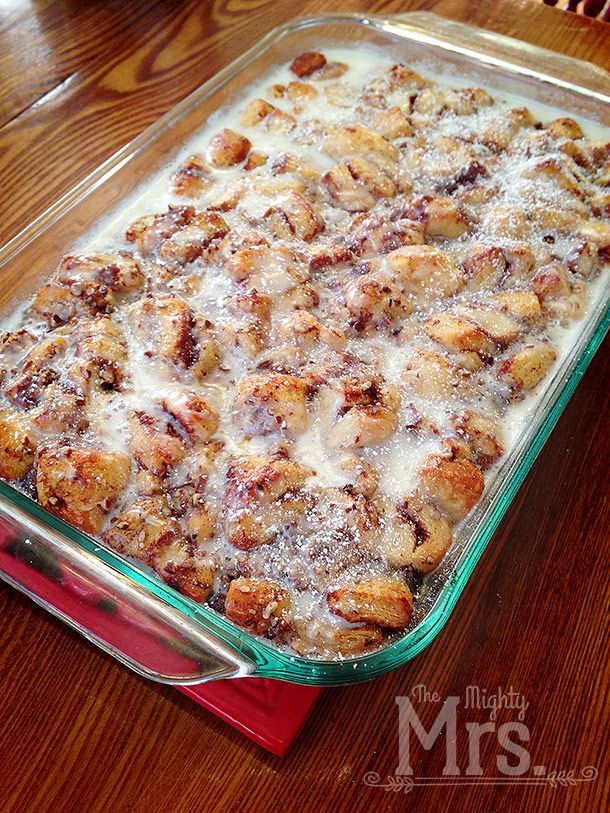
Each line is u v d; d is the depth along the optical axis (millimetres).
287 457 271
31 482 276
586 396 335
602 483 312
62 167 408
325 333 300
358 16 433
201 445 275
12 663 272
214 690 260
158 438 270
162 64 456
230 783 249
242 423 279
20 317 328
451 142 376
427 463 263
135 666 252
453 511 263
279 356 295
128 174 369
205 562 252
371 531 252
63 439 278
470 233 346
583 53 453
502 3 480
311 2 488
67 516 261
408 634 232
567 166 364
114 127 426
